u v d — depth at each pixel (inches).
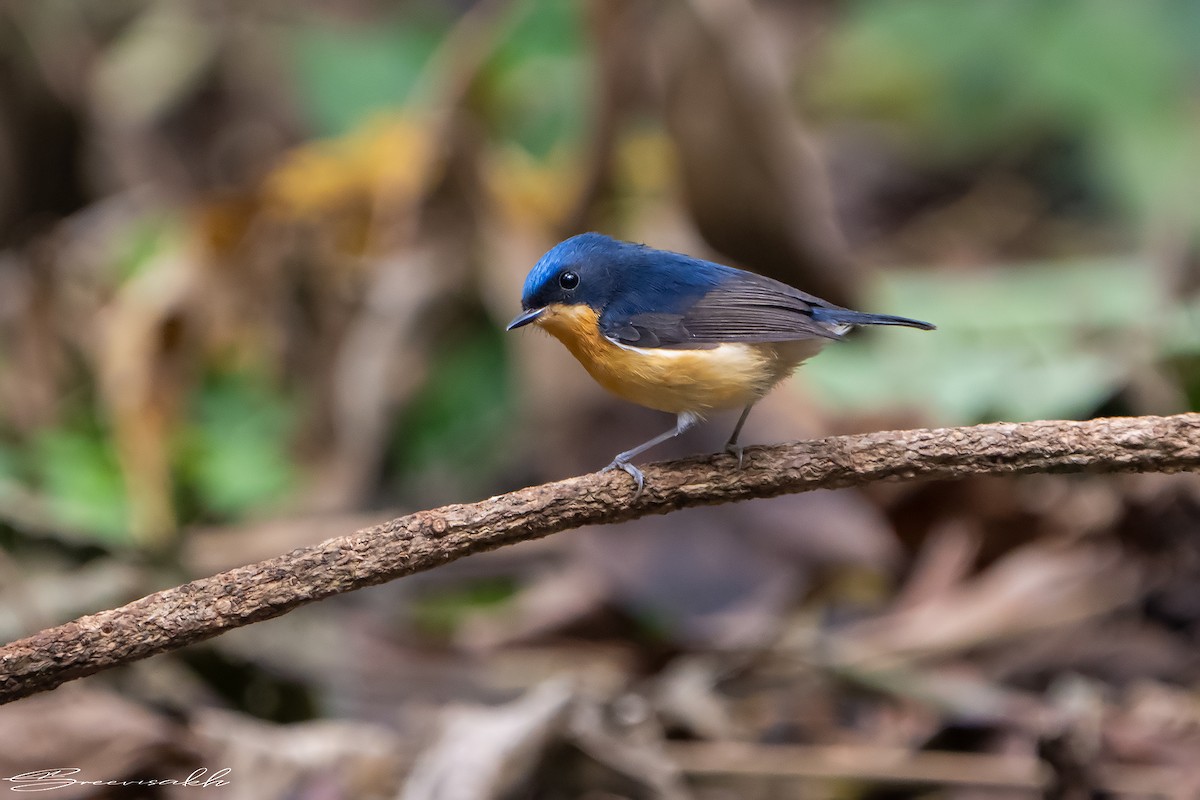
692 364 294.4
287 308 475.2
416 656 411.8
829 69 696.4
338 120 621.9
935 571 417.1
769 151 467.5
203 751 320.8
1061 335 476.4
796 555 414.0
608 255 306.8
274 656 378.6
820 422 438.6
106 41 655.1
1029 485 428.8
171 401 441.1
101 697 326.3
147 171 629.9
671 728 355.6
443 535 229.8
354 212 478.0
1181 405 423.5
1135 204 599.2
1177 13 627.5
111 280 521.7
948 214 672.4
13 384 484.7
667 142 474.9
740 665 375.9
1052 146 676.7
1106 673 374.3
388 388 471.8
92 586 396.2
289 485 462.3
